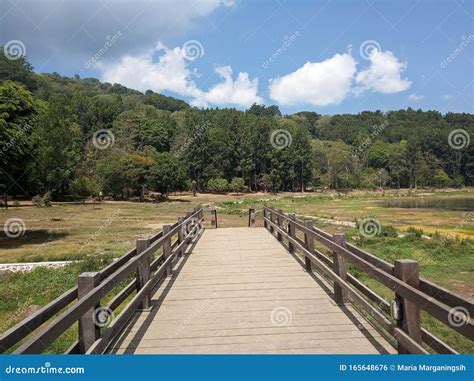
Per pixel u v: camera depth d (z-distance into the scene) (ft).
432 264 50.49
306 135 276.41
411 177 285.02
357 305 16.85
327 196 229.45
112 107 286.66
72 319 8.43
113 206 151.12
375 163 290.97
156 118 285.64
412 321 9.86
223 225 90.48
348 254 13.60
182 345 12.67
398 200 208.03
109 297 30.12
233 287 19.63
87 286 10.75
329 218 115.55
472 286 39.22
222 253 29.25
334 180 270.87
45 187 145.89
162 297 18.29
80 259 46.78
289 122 303.27
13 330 6.98
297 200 206.49
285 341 12.76
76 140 179.52
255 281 20.67
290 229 28.55
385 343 12.34
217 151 251.80
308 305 16.43
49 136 140.77
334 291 16.90
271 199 210.18
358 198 222.89
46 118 141.69
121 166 172.14
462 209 153.79
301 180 260.42
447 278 42.83
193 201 191.52
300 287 19.27
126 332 13.92
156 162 186.70
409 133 325.62
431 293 9.24
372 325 13.91
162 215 122.31
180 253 28.55
